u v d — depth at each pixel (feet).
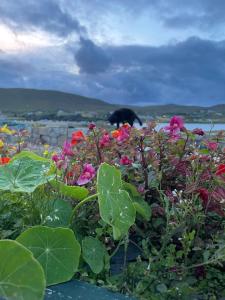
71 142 8.82
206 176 7.47
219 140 8.27
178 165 8.11
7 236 6.52
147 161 8.05
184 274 6.45
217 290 6.64
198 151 8.01
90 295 5.32
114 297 5.33
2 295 4.37
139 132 8.21
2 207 7.04
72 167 8.06
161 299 6.13
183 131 8.26
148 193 8.03
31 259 4.40
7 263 4.38
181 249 7.18
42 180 6.68
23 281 4.38
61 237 5.75
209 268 6.73
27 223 6.88
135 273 6.52
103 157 8.46
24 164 6.96
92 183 7.75
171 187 8.11
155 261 6.72
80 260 6.57
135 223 7.75
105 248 6.69
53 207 6.89
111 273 6.75
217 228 7.38
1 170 6.80
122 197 6.55
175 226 6.67
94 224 7.30
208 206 7.27
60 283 5.62
